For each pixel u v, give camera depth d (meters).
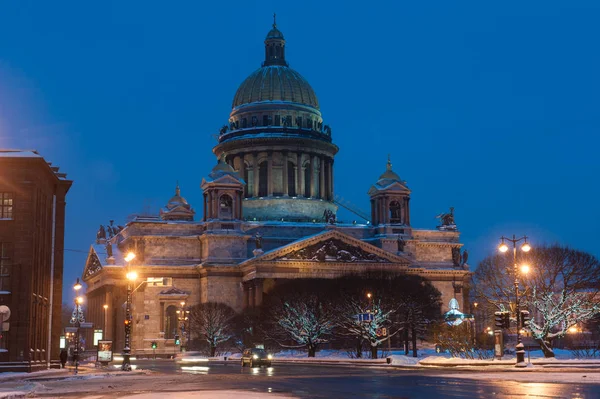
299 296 149.75
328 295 148.75
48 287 98.50
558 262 123.50
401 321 141.50
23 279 85.75
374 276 159.25
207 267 186.88
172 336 191.38
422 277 182.00
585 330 149.88
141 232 191.25
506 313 85.44
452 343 106.94
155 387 58.16
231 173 196.50
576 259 125.25
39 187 91.00
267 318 158.75
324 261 184.88
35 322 89.12
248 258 193.62
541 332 105.50
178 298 187.50
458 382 59.19
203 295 188.88
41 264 93.06
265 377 70.81
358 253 189.62
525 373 70.69
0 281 86.00
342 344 166.88
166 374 80.81
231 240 191.38
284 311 148.88
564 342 140.88
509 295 114.69
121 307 186.88
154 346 183.25
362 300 139.25
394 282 153.00
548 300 106.19
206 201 197.62
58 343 99.81
